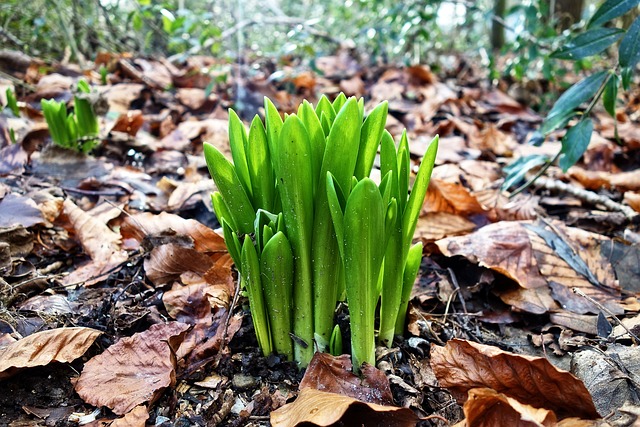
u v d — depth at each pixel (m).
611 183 0.49
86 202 0.40
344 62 0.92
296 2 1.28
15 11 0.73
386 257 0.23
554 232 0.36
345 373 0.23
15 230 0.32
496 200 0.44
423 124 0.66
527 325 0.30
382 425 0.21
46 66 0.70
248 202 0.22
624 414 0.21
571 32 0.71
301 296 0.23
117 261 0.32
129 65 0.73
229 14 0.94
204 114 0.66
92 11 0.88
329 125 0.22
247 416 0.22
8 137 0.47
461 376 0.22
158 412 0.23
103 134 0.51
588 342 0.28
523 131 0.68
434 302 0.31
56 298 0.29
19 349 0.23
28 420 0.22
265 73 0.82
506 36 1.14
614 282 0.33
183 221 0.35
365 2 0.82
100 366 0.24
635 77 0.93
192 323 0.27
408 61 0.78
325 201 0.21
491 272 0.33
